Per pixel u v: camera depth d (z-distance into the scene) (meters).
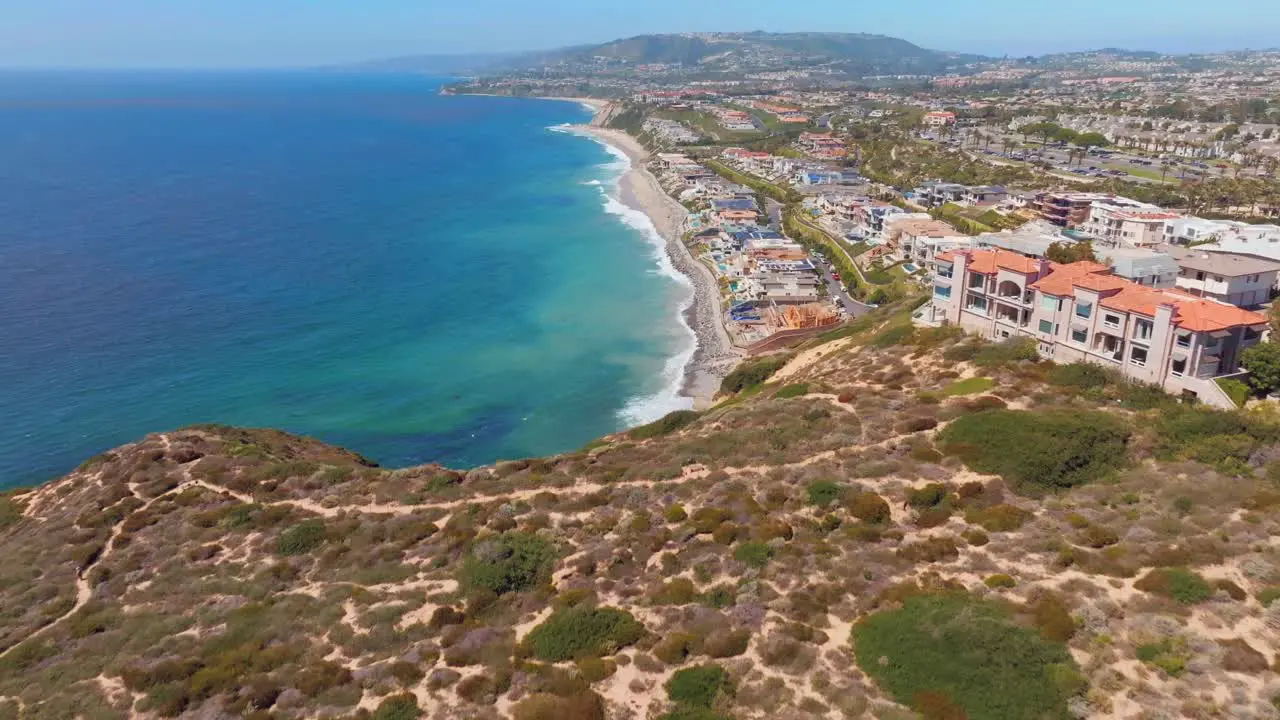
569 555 47.28
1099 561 39.69
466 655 38.06
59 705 36.94
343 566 48.84
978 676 32.78
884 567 42.12
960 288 79.31
